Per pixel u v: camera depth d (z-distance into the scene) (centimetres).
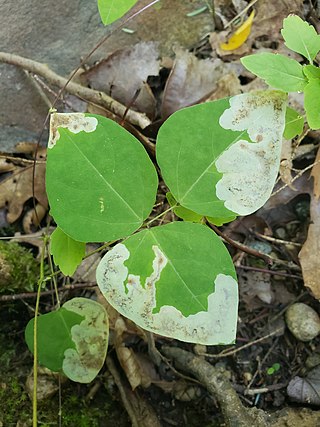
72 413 24
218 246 16
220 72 29
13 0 30
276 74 18
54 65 30
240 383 24
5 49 30
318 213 25
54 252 19
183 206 17
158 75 30
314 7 30
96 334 21
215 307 16
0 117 29
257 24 31
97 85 29
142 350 25
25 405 23
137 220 17
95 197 17
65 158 17
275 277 26
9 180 28
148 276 16
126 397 24
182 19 31
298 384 24
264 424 22
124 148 17
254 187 17
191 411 24
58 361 21
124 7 19
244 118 17
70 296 26
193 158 17
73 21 31
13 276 25
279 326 25
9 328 25
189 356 24
